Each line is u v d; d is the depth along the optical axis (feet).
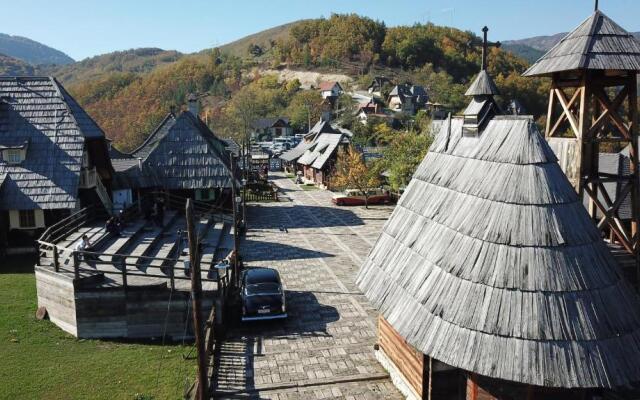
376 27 645.10
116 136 348.59
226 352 55.47
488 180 35.88
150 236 88.43
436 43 597.93
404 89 416.87
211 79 570.05
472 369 29.91
